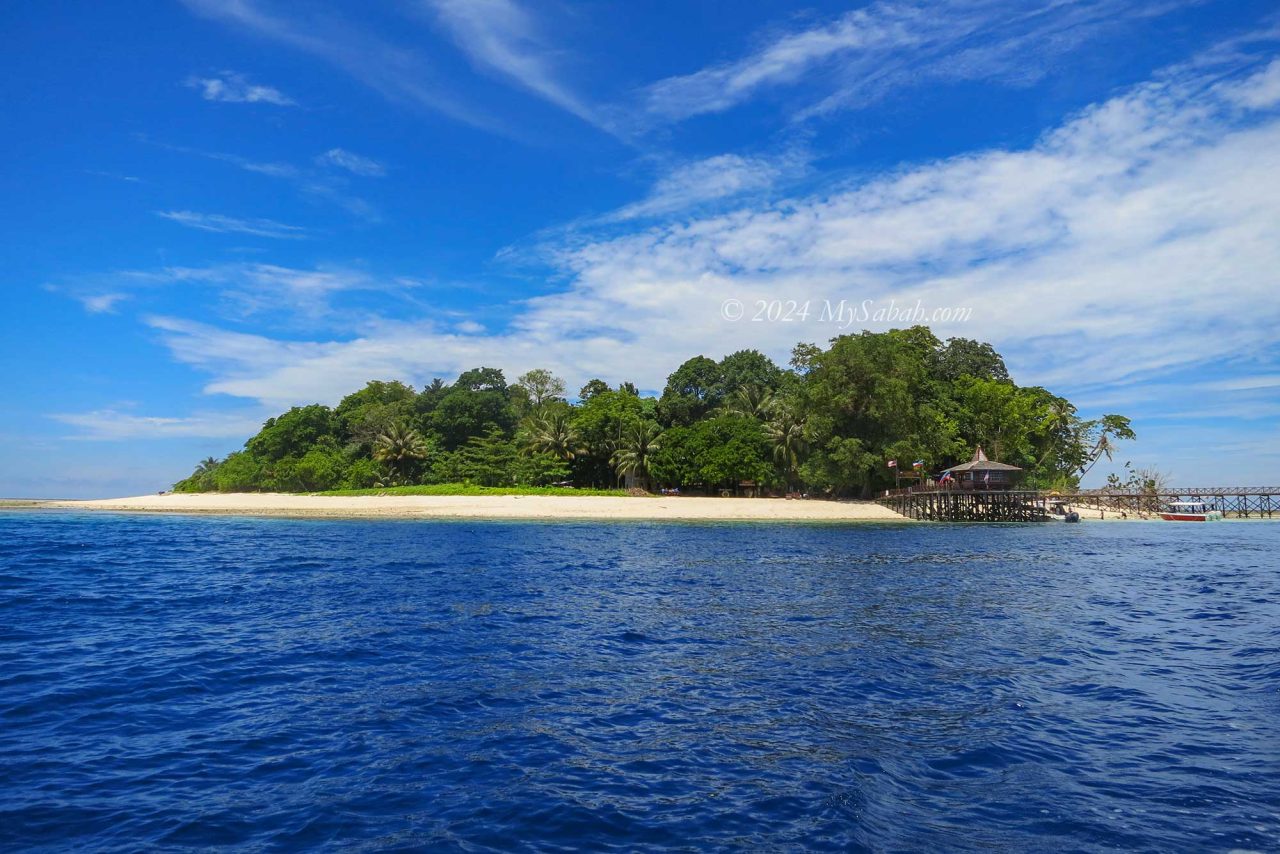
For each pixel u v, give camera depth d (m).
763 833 6.98
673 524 60.31
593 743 9.51
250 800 7.69
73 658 13.89
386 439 89.62
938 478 78.00
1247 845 6.68
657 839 6.86
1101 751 9.14
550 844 6.74
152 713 10.62
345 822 7.18
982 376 89.25
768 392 94.12
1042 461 88.62
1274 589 24.19
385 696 11.56
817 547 40.06
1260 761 8.75
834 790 7.98
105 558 32.66
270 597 21.64
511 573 27.72
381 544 40.66
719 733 9.90
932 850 6.63
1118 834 6.91
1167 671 13.18
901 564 31.73
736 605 20.64
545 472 85.31
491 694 11.71
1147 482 90.25
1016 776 8.36
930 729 10.05
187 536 46.22
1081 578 27.09
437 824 7.14
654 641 15.80
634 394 105.38
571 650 14.88
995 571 29.27
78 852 6.51
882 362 71.12
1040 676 12.86
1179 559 34.78
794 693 11.83
